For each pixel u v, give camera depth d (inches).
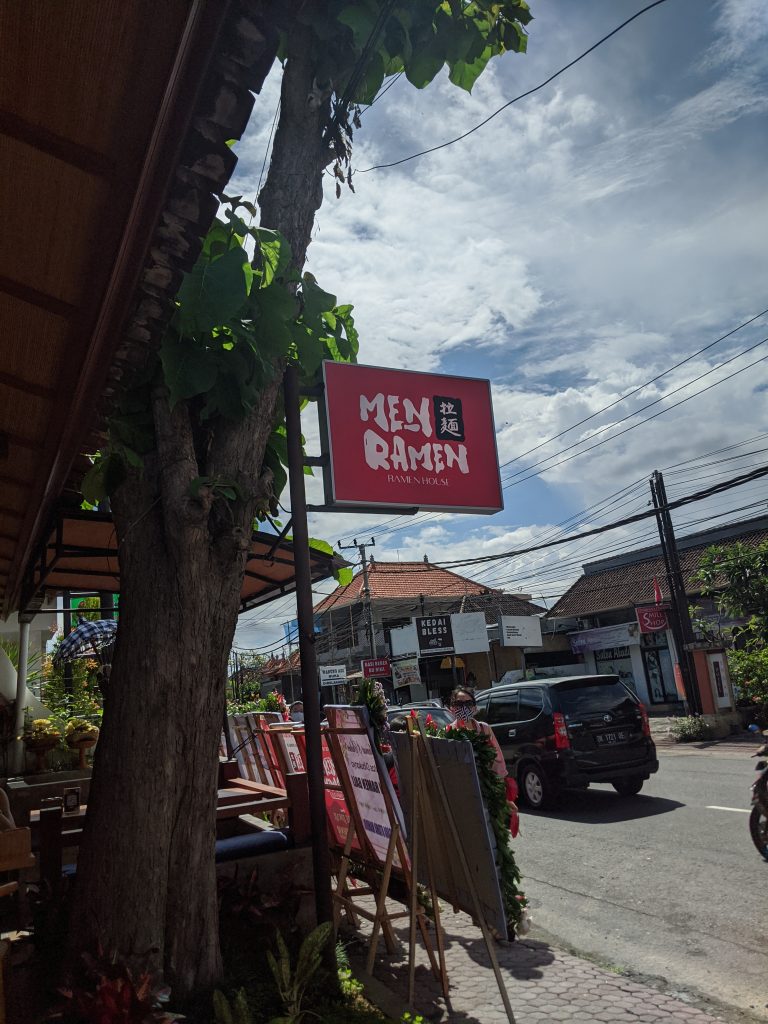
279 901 177.8
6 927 200.5
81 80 92.7
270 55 95.8
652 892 242.8
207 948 148.4
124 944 139.7
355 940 204.7
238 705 995.3
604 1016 151.5
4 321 135.1
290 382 186.7
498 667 1412.4
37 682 454.3
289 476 184.7
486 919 153.3
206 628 155.9
